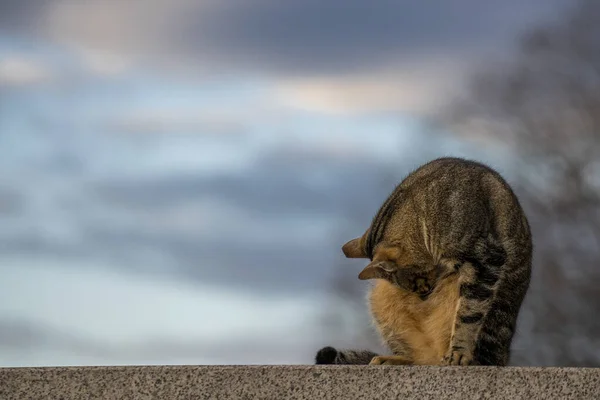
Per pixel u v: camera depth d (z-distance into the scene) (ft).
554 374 23.36
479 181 29.68
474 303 27.81
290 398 22.98
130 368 22.70
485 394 23.26
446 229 28.96
